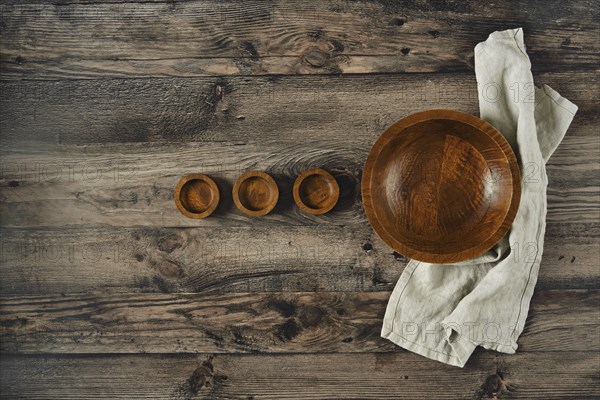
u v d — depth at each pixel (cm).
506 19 122
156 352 125
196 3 125
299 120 124
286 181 123
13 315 127
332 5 124
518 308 115
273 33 124
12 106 127
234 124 124
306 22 124
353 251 123
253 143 124
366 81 123
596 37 122
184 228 125
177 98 125
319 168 122
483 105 117
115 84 125
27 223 126
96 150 126
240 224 124
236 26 125
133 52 125
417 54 123
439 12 123
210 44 125
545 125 118
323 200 121
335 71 124
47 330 126
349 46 124
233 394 125
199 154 125
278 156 124
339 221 123
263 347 124
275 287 124
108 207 125
